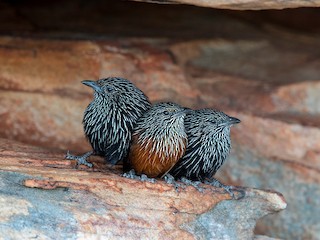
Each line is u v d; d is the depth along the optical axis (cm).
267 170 1319
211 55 1441
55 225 967
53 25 1392
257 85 1392
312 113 1372
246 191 1100
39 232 955
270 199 1105
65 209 987
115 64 1325
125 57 1334
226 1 1044
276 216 1307
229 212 1090
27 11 1434
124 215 1011
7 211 956
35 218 964
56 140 1284
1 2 1433
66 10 1464
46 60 1298
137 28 1435
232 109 1342
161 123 1041
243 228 1099
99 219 992
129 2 1494
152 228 1020
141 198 1033
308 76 1416
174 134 1041
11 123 1276
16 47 1291
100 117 1068
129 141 1067
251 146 1334
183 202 1051
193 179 1108
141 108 1084
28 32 1338
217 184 1096
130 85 1088
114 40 1350
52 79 1301
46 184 991
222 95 1366
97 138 1078
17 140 1270
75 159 1081
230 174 1334
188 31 1465
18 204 967
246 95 1373
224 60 1441
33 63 1294
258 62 1452
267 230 1310
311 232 1288
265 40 1499
